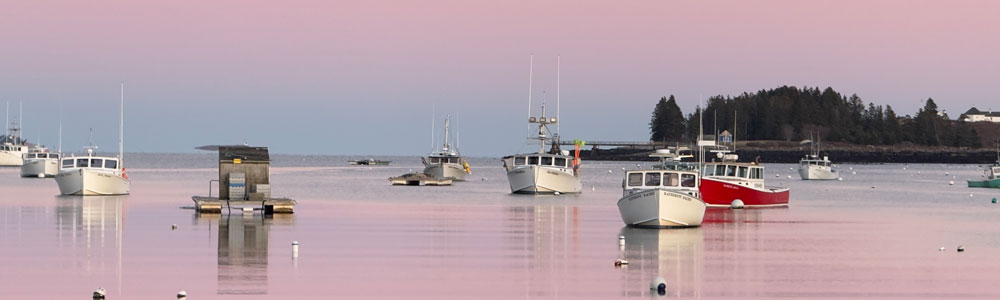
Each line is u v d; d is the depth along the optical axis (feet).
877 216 368.48
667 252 236.02
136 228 277.23
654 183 298.76
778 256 231.30
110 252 224.33
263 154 338.34
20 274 192.44
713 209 385.09
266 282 186.29
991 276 202.28
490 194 494.18
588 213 358.23
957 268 213.66
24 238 252.01
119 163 433.48
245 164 336.70
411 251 232.73
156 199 410.52
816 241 265.54
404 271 201.46
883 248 250.37
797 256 231.50
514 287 184.85
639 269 207.82
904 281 195.11
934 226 321.52
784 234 284.41
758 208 398.21
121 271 196.65
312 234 267.18
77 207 357.41
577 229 289.74
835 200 495.41
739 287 187.11
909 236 283.59
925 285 190.70
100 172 424.05
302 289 179.73
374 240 254.88
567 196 476.54
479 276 196.65
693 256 229.45
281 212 333.83
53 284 181.78
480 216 339.98
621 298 175.63
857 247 251.80
